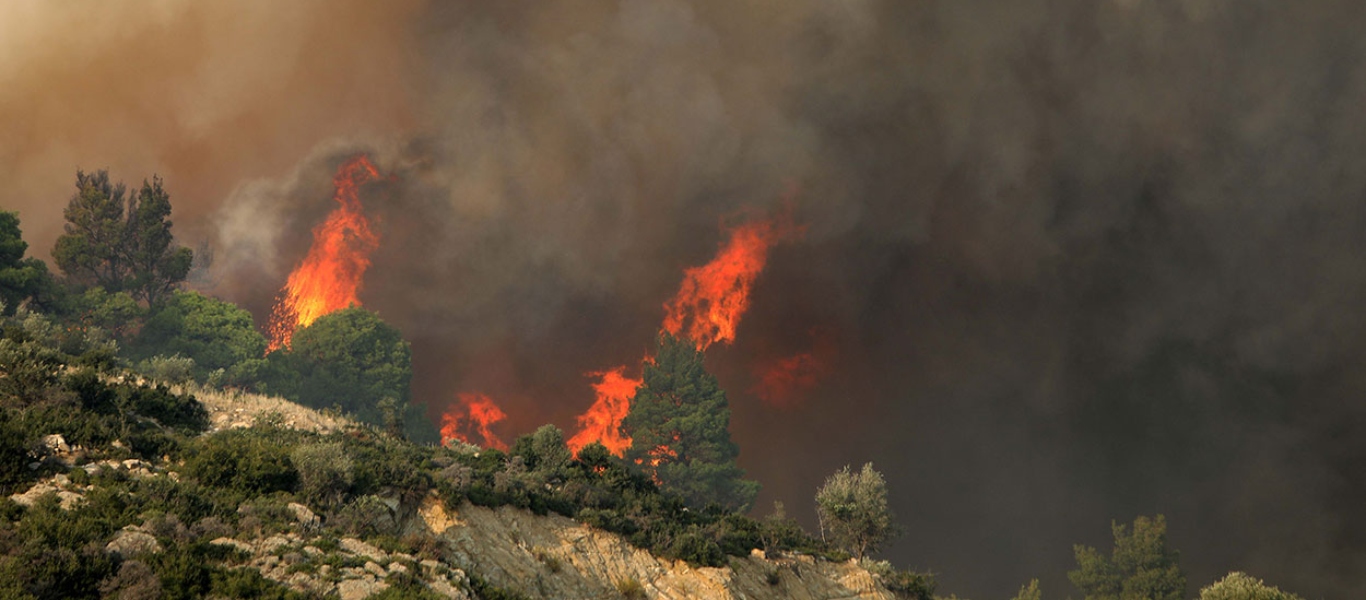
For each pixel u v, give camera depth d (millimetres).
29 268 65875
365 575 24953
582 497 39156
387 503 30953
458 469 34938
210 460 28859
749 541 42531
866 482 54625
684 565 37281
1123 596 82062
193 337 76875
